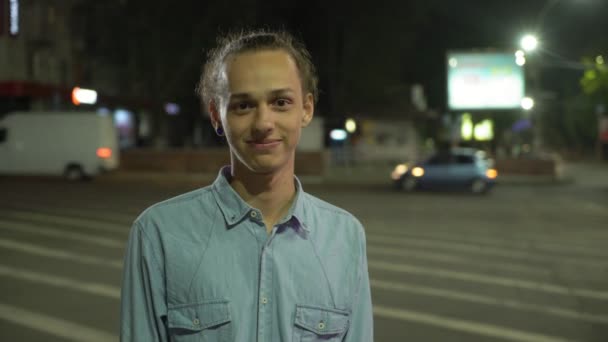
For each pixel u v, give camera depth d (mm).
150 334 1761
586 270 9633
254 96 1718
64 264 9133
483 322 6617
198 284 1705
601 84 24953
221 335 1682
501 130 44812
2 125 27234
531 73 31812
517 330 6359
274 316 1715
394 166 39906
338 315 1784
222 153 31266
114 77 38281
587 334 6254
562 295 7926
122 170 31328
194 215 1789
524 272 9375
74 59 35625
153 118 38188
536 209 19234
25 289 7602
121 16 33094
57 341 5711
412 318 6719
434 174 25281
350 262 1846
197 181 28047
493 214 17516
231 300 1698
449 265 9766
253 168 1749
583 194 25781
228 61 1760
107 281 8078
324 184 28812
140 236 1792
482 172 25094
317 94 1927
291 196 1856
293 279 1751
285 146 1760
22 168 27234
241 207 1760
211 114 1910
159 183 27047
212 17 32531
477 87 38969
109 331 6027
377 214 16891
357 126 43969
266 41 1761
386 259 10180
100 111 36094
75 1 34906
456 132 42562
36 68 33312
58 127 27125
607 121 40781
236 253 1745
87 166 27078
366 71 40812
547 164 33656
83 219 14117
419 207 19016
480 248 11523
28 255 9797
